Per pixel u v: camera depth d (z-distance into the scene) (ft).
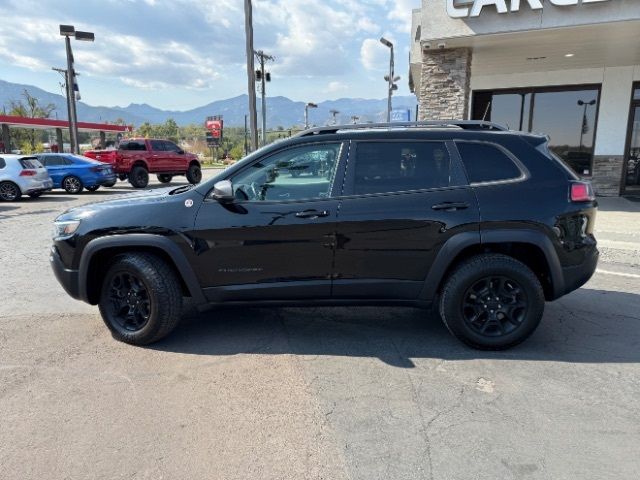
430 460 8.66
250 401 10.67
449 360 12.58
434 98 36.94
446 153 13.01
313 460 8.71
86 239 13.41
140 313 13.65
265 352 13.19
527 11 31.07
